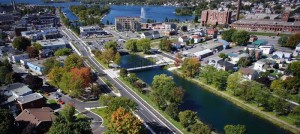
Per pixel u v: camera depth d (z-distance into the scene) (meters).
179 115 99.56
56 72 127.12
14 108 104.38
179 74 165.12
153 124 99.94
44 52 187.75
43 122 87.56
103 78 150.38
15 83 121.56
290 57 183.50
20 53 185.62
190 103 126.12
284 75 148.50
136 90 134.25
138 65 183.38
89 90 131.12
